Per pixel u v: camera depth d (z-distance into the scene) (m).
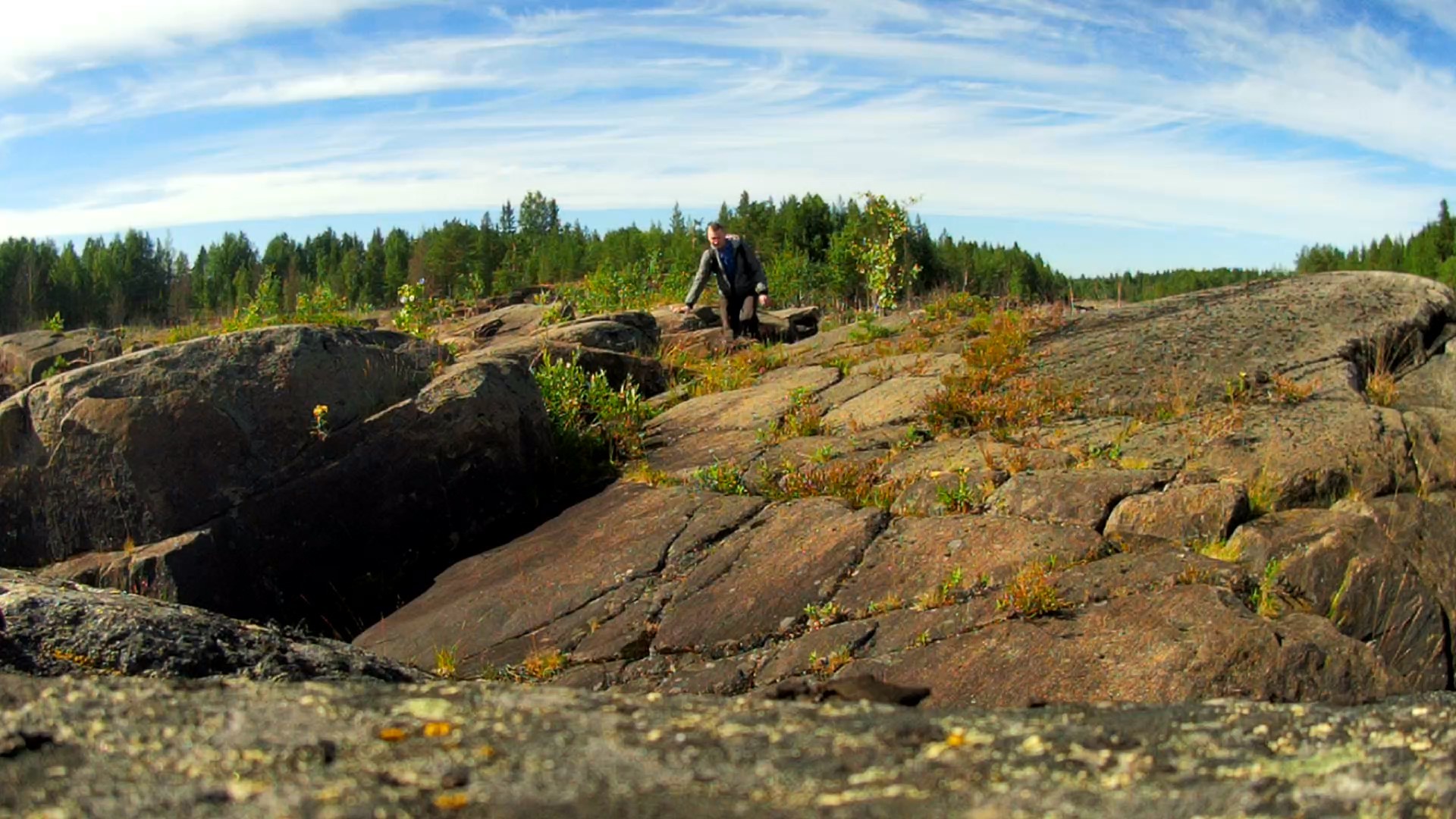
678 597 6.31
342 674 4.46
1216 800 2.08
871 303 20.80
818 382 10.70
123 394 7.82
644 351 13.77
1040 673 4.88
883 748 2.32
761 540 6.61
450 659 6.27
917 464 7.50
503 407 8.55
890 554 6.10
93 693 2.55
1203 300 10.65
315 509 7.89
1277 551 5.52
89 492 7.82
